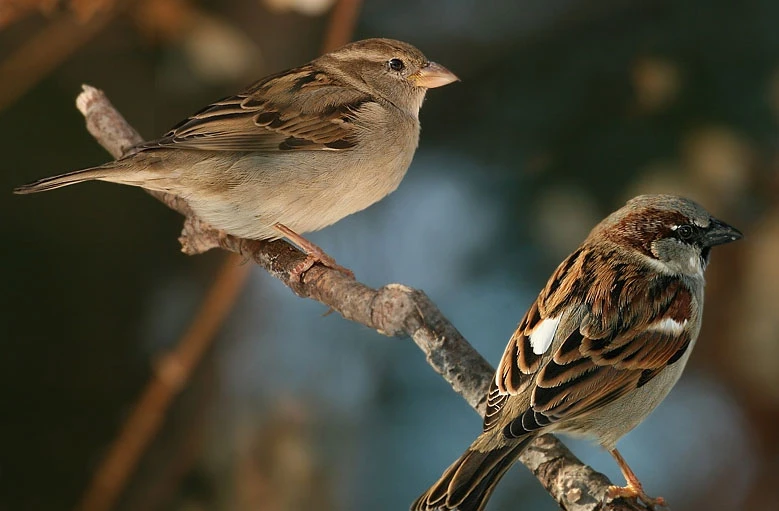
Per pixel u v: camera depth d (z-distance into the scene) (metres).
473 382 8.60
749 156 11.41
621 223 9.66
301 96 11.00
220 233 10.88
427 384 13.17
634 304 9.09
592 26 12.16
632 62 11.74
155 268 13.04
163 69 12.87
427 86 11.67
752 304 12.37
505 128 12.30
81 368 12.73
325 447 12.48
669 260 9.53
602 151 11.56
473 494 8.02
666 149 11.38
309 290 9.83
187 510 12.26
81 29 12.28
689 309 9.36
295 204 10.80
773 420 13.70
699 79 11.49
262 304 12.81
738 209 11.85
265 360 12.63
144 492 12.28
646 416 9.33
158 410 11.08
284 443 12.34
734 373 13.24
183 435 12.43
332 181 10.93
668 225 9.56
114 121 11.05
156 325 12.91
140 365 12.88
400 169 11.46
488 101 12.82
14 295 12.66
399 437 13.11
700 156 11.32
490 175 12.44
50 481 12.39
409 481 12.94
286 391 12.53
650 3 11.99
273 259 10.40
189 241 11.02
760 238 12.02
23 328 12.64
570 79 11.98
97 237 12.95
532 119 12.06
